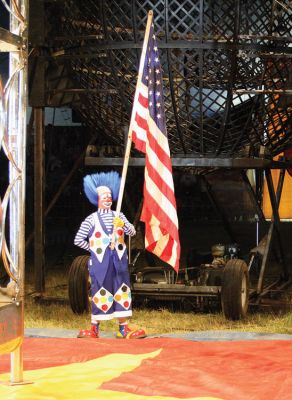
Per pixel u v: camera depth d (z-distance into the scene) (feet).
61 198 66.69
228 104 26.50
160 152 21.07
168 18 25.81
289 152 31.91
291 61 26.35
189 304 27.86
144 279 28.02
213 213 73.56
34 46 28.81
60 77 29.35
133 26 26.17
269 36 25.64
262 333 21.59
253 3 25.91
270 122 27.66
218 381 15.25
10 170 14.82
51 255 48.49
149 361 17.24
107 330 24.41
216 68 26.30
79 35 28.32
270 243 29.22
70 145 64.95
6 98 14.48
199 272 27.81
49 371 16.43
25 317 26.37
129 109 27.86
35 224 30.30
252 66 26.48
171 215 20.61
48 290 33.19
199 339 21.20
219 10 25.85
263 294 29.50
